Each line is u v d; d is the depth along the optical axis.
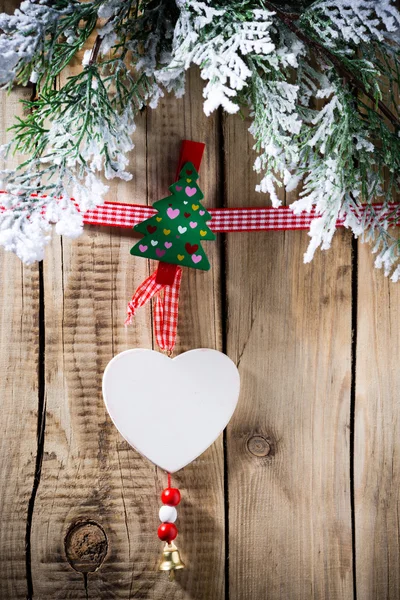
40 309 0.58
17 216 0.49
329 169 0.53
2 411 0.58
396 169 0.57
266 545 0.59
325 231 0.53
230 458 0.59
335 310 0.60
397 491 0.60
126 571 0.58
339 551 0.59
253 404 0.59
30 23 0.51
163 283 0.56
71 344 0.58
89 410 0.58
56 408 0.58
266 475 0.59
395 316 0.60
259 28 0.51
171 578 0.56
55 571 0.58
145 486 0.58
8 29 0.52
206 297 0.59
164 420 0.56
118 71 0.55
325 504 0.59
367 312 0.60
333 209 0.53
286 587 0.59
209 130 0.59
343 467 0.59
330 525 0.59
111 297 0.58
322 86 0.56
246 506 0.59
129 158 0.58
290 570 0.59
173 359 0.56
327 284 0.60
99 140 0.52
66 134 0.51
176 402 0.56
